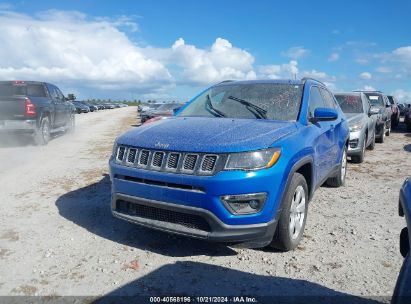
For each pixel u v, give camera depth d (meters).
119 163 3.94
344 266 3.65
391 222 4.88
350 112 10.07
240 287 3.25
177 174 3.51
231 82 5.48
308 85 5.09
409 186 2.54
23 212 5.09
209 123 4.12
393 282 3.36
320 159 4.87
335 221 4.90
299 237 4.05
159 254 3.85
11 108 11.26
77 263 3.64
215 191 3.35
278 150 3.58
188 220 3.57
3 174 7.50
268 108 4.66
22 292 3.12
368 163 9.46
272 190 3.47
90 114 47.50
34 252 3.86
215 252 3.91
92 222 4.71
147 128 4.20
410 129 19.91
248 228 3.42
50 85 13.80
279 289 3.23
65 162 8.98
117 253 3.86
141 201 3.71
